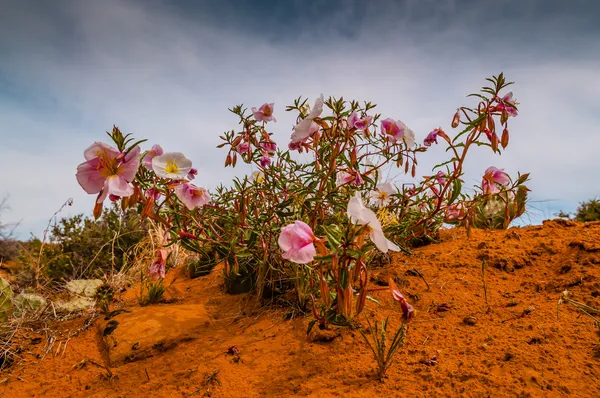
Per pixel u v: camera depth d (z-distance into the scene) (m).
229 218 0.57
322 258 0.36
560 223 0.72
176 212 0.52
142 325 0.55
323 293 0.39
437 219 0.63
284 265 0.59
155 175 0.48
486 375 0.36
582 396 0.32
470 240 0.70
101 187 0.40
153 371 0.47
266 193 0.62
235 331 0.53
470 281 0.56
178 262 0.88
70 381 0.49
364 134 0.57
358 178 0.56
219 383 0.42
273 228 0.58
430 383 0.36
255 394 0.40
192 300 0.66
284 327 0.51
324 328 0.48
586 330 0.41
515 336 0.42
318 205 0.54
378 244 0.36
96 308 0.66
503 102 0.49
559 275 0.54
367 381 0.38
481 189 0.62
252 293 0.63
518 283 0.55
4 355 0.55
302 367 0.43
